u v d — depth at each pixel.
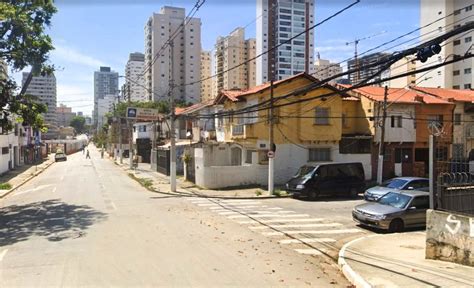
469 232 10.18
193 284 9.09
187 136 46.28
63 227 15.95
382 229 15.88
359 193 26.66
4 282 9.17
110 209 20.77
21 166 54.81
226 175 29.59
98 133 126.94
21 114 23.72
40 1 22.58
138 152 68.31
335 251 12.73
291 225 16.73
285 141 31.03
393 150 34.03
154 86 34.56
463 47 43.28
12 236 14.38
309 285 9.23
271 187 26.16
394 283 8.95
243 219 17.95
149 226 16.17
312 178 24.72
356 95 34.84
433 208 11.22
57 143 109.75
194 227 16.02
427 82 54.69
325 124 31.48
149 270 10.14
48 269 10.19
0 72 27.12
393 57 9.70
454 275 9.44
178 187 30.58
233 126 32.84
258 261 11.19
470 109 35.59
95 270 10.11
